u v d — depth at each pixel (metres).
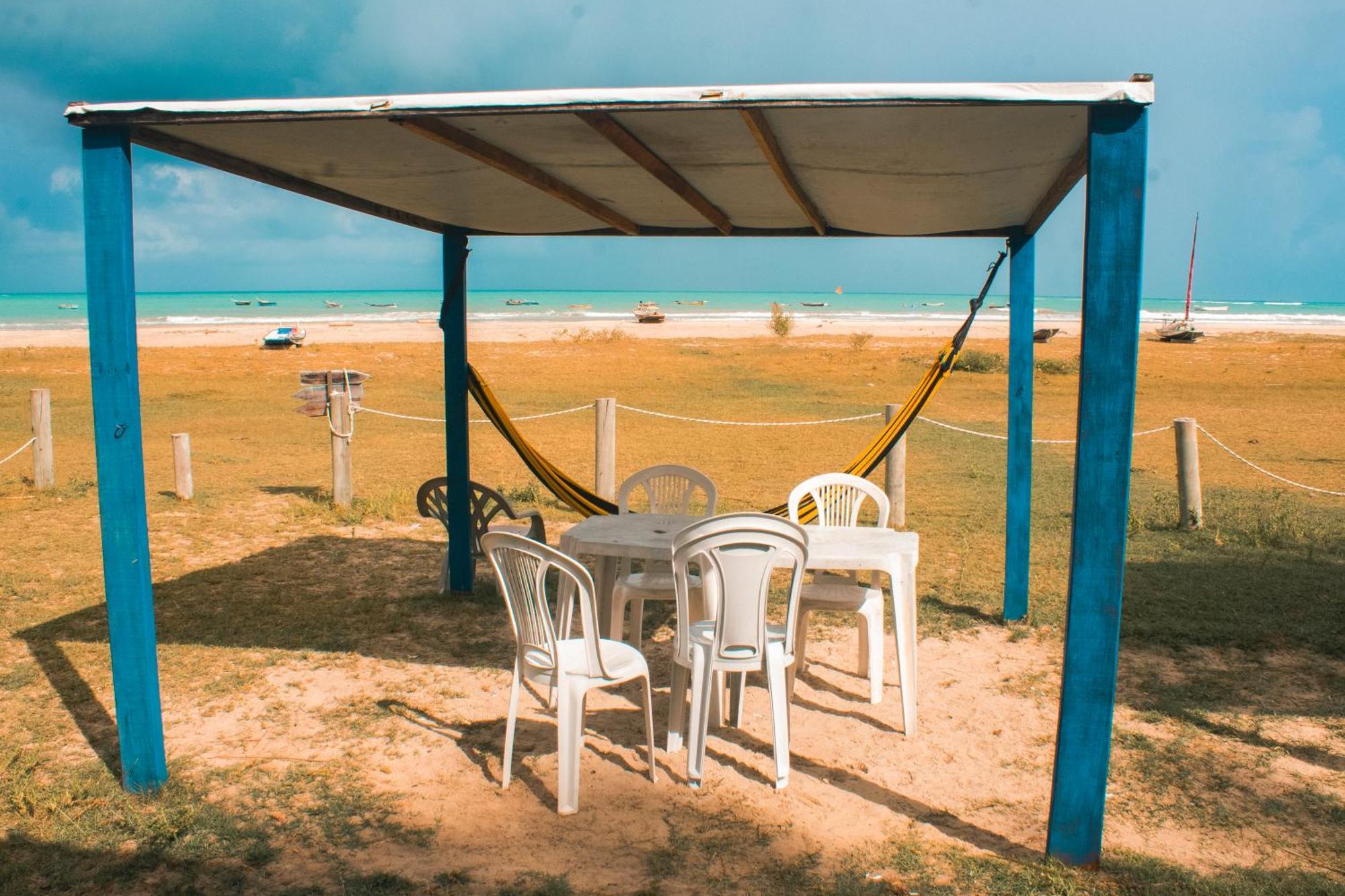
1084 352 3.01
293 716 4.61
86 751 4.17
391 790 3.85
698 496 10.55
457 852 3.37
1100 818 3.22
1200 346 37.62
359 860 3.31
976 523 9.23
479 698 4.88
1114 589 3.07
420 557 7.88
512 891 3.11
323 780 3.93
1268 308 141.75
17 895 3.06
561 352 32.00
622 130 3.80
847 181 4.67
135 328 3.58
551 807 3.72
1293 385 23.42
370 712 4.66
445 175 4.83
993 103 2.98
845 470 6.40
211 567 7.47
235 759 4.12
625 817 3.66
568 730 3.67
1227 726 4.55
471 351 31.95
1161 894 3.11
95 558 7.62
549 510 9.94
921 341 39.41
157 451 13.83
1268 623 6.04
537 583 3.70
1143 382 24.14
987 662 5.48
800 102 3.10
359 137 3.95
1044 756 4.25
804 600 4.91
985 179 4.49
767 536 3.79
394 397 20.73
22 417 17.14
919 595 6.78
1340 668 5.32
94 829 3.47
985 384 23.38
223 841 3.41
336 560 7.72
